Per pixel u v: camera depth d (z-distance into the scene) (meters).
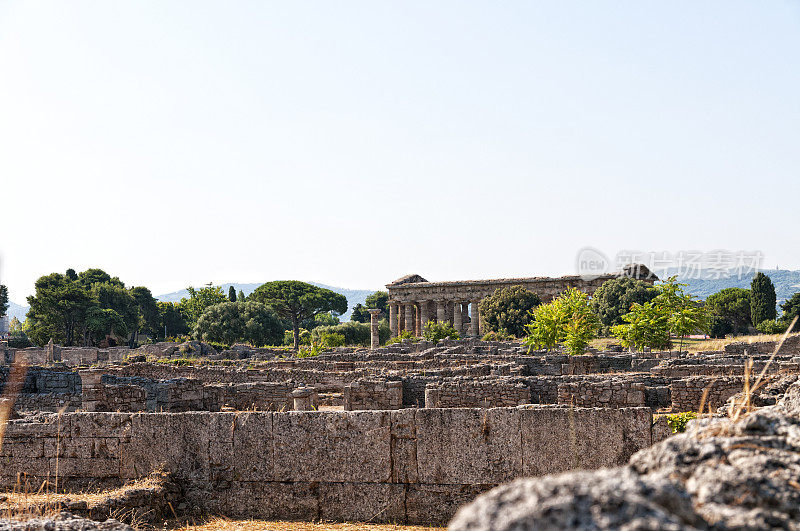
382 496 14.98
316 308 135.50
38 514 12.59
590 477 4.12
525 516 3.75
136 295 139.62
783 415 6.63
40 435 16.95
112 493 14.91
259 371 39.03
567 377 27.50
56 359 79.94
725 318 113.50
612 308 89.06
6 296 110.44
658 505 4.01
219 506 15.61
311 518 15.20
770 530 4.38
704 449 5.50
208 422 15.98
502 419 14.70
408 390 29.70
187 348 79.56
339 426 15.31
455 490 14.73
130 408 23.70
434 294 128.62
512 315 100.44
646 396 24.56
